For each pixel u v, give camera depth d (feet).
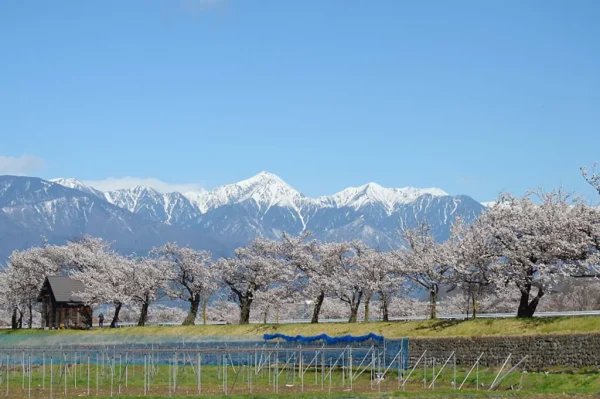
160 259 316.81
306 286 275.59
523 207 200.75
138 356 229.04
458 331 189.16
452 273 212.43
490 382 159.33
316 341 209.97
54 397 158.92
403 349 193.16
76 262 363.76
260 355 202.69
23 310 380.37
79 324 333.21
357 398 139.44
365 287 255.09
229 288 304.30
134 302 326.85
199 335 262.47
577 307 303.68
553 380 149.79
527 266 189.47
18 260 364.58
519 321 178.40
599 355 148.77
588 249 181.98
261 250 298.15
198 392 161.68
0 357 202.49
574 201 191.62
